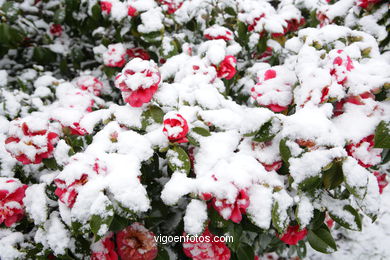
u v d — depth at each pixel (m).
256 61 1.33
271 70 0.90
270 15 1.23
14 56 1.55
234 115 0.89
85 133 0.90
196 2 1.27
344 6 1.09
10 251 0.82
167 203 0.78
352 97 0.80
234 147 0.84
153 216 0.92
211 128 0.91
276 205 0.76
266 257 1.38
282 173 0.83
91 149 0.83
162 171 0.96
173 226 0.95
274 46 1.26
